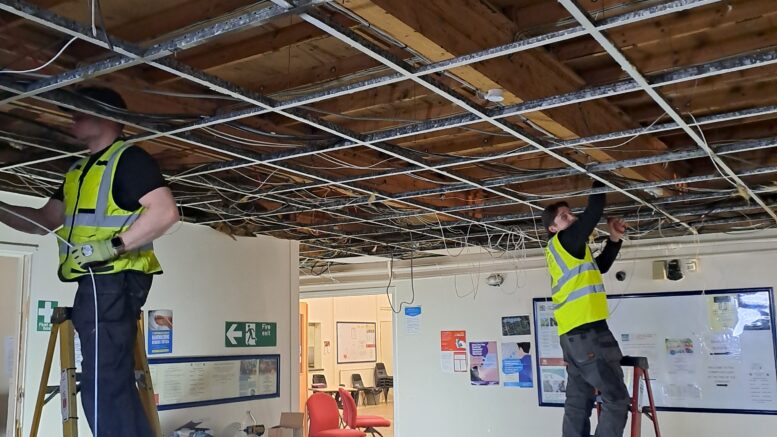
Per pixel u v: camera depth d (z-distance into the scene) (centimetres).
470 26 251
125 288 230
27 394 418
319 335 1435
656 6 215
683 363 636
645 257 661
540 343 710
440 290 781
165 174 409
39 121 341
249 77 325
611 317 670
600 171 419
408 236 668
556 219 439
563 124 329
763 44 283
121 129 285
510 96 287
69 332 237
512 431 714
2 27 262
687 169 477
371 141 345
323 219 588
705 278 636
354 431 776
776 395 595
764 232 613
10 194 430
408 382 786
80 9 261
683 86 330
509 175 441
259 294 592
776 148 414
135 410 226
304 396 1074
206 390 533
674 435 631
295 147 371
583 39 294
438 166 403
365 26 245
